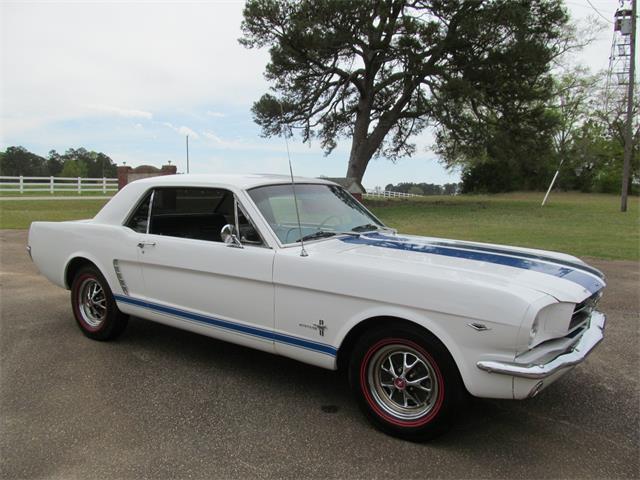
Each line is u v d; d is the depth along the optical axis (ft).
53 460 9.09
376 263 10.27
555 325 9.15
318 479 8.61
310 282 10.59
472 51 73.46
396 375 10.03
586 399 11.95
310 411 11.12
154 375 13.04
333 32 67.10
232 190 12.44
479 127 74.28
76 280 15.90
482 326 8.72
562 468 9.04
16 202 71.72
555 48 76.28
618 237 40.50
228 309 12.21
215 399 11.67
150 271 13.76
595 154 139.33
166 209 13.92
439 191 209.87
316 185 14.69
